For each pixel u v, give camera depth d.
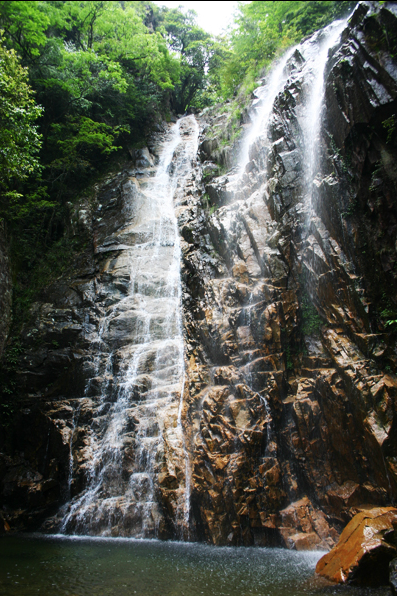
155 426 11.80
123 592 6.05
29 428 13.49
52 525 10.90
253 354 10.43
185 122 28.45
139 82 26.28
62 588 6.27
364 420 8.26
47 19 18.47
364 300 9.30
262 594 5.80
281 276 11.07
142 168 22.95
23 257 17.72
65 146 20.50
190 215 17.55
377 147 9.38
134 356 13.84
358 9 10.20
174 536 9.52
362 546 6.16
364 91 9.37
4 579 6.72
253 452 9.16
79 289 16.17
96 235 18.75
